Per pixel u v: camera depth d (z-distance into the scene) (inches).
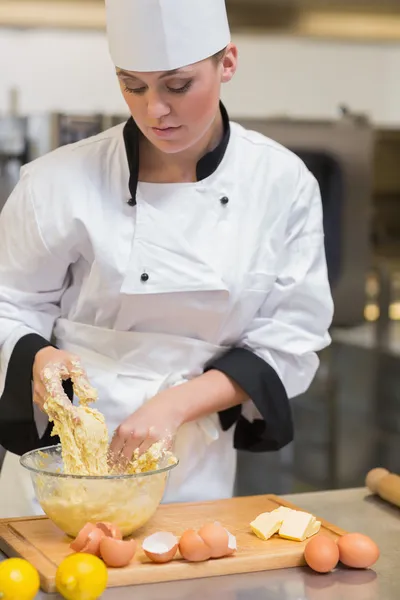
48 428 64.6
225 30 59.4
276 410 63.7
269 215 64.6
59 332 66.5
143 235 61.9
